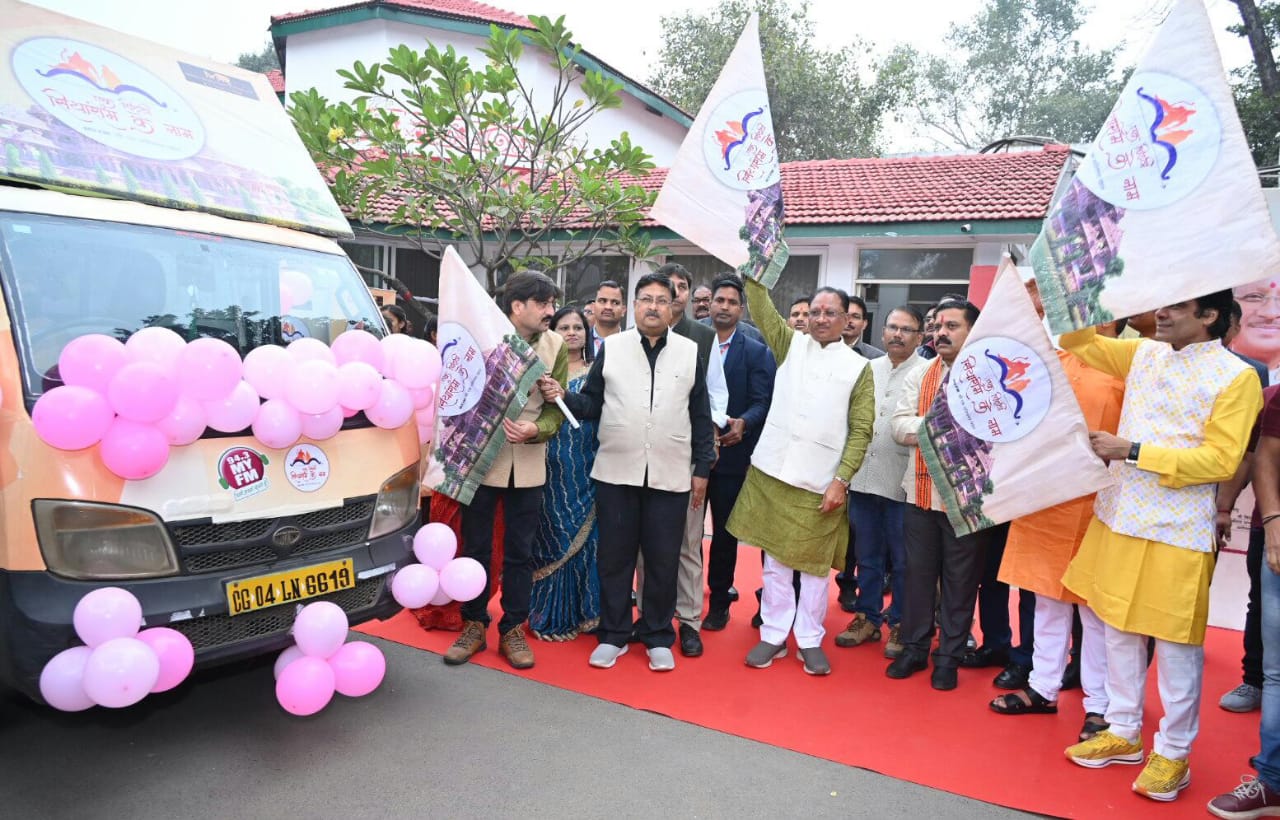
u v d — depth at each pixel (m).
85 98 3.21
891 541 4.36
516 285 3.68
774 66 18.59
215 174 3.48
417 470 3.44
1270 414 2.78
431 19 11.93
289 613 2.88
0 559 2.48
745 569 5.62
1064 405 3.11
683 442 3.84
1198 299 2.77
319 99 7.00
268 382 2.87
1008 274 3.23
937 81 24.30
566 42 7.11
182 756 2.92
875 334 9.34
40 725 3.11
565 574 4.24
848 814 2.73
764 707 3.52
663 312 3.73
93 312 2.90
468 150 7.21
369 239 10.06
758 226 3.78
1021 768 3.08
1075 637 3.94
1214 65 2.71
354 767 2.88
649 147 14.51
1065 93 22.92
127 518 2.53
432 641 4.11
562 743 3.12
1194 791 2.96
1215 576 4.91
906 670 3.91
